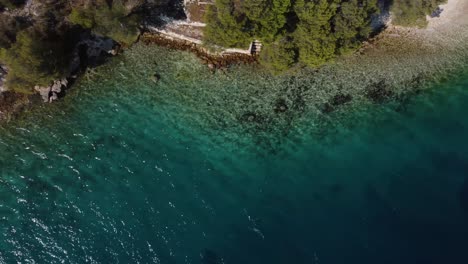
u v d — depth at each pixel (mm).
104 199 47312
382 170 48594
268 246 44531
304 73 52938
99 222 46219
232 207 46719
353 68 53344
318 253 43750
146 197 47281
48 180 48375
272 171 48750
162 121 51094
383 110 51781
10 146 49781
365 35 50281
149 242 45156
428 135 50500
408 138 50375
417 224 44906
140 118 51188
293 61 49781
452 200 46219
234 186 47906
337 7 46250
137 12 50094
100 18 47000
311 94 52125
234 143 50125
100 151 49594
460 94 52844
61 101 51625
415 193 46875
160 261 44250
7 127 50500
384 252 43531
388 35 54875
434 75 53469
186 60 53344
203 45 50844
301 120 51156
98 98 51906
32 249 45156
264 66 52906
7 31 46250
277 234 45062
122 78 52656
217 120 51062
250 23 45750
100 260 44500
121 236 45531
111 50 53219
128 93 52188
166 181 48125
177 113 51375
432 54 54375
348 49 49625
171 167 48844
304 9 45219
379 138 50406
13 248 45219
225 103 51719
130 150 49625
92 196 47469
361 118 51344
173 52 53656
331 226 45219
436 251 43375
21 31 45906
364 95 52281
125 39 50562
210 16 46188
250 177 48469
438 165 48562
